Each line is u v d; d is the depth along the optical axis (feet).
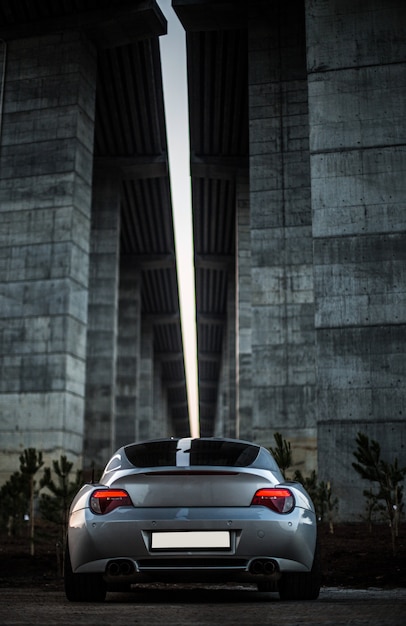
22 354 72.38
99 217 113.60
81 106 78.48
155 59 91.76
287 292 74.59
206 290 167.02
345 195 51.83
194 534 12.70
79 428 73.41
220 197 124.47
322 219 51.83
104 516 12.89
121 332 147.43
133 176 115.55
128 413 143.54
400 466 47.62
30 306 73.36
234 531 12.76
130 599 15.12
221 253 148.66
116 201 113.60
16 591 21.57
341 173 52.24
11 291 74.28
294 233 75.25
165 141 111.55
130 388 144.87
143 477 13.09
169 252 148.46
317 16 55.42
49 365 71.56
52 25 80.59
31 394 71.31
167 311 181.27
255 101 77.71
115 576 12.87
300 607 12.23
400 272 50.08
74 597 13.79
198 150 113.60
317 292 50.96
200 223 136.05
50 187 75.77
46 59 79.82
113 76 91.97
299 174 75.87
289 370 73.51
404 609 11.57
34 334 72.59
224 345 185.37
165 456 14.14
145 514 12.76
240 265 115.44
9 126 78.74
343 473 48.49
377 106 52.90
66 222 74.33
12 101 79.36
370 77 53.52
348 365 49.70
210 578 12.96
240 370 116.37
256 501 13.00
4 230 75.97
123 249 148.77
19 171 77.10
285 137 76.59
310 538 13.25
